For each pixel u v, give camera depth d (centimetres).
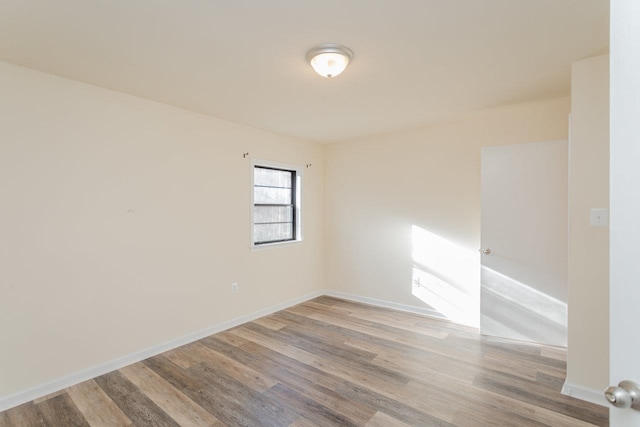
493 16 173
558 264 300
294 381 247
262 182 418
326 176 498
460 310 375
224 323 357
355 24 179
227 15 170
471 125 363
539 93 287
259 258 400
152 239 297
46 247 236
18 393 222
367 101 304
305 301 466
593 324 219
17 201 224
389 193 430
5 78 219
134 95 284
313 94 285
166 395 230
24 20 173
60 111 243
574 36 193
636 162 63
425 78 253
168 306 309
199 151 336
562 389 231
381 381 246
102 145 265
